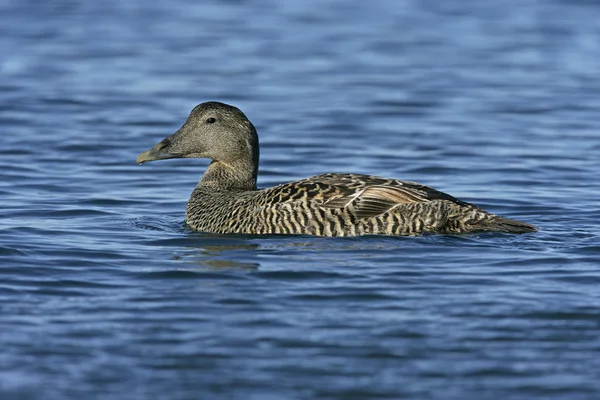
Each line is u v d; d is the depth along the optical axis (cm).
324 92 2731
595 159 2025
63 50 3206
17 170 1903
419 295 1159
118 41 3369
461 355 1002
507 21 3800
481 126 2355
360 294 1161
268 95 2688
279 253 1307
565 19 3828
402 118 2447
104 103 2561
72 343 1024
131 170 1942
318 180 1422
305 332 1053
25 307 1120
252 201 1435
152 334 1047
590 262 1279
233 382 943
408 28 3675
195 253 1330
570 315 1098
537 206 1642
